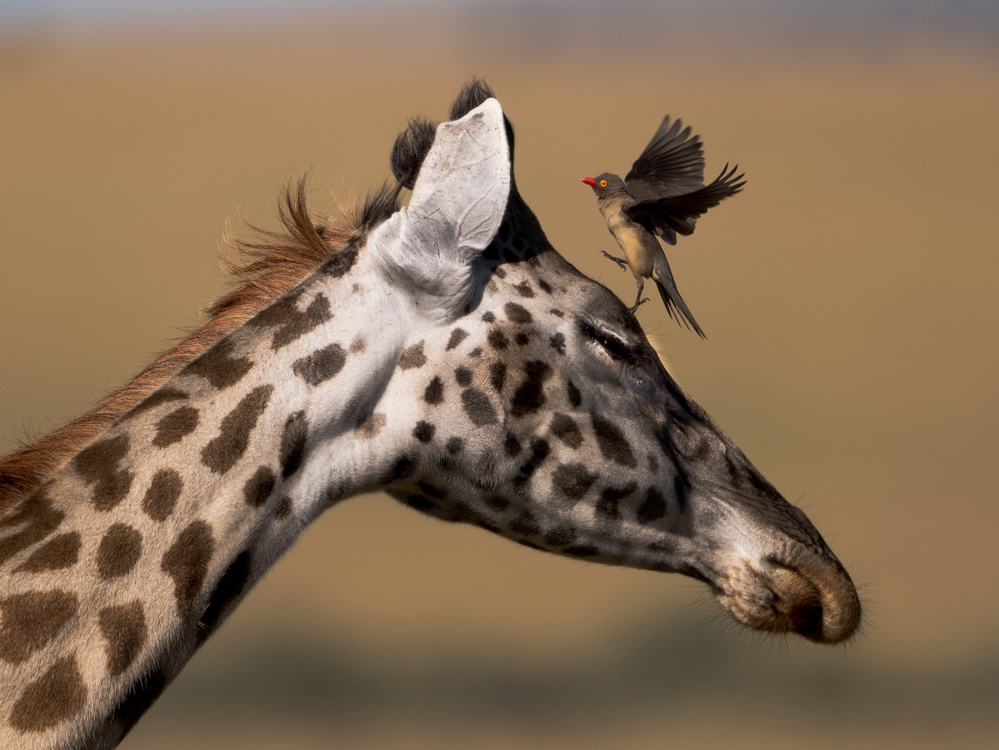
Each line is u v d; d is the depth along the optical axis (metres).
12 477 13.89
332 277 15.20
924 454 77.12
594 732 42.62
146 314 99.19
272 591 60.56
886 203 146.12
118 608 13.55
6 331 93.12
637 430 16.22
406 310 15.32
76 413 17.41
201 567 13.93
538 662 51.81
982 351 97.94
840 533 64.88
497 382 15.39
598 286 16.39
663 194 18.00
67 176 152.62
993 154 179.25
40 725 13.09
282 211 15.76
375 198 15.74
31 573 13.41
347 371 14.91
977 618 55.28
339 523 72.38
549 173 144.75
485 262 15.86
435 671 50.06
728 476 16.92
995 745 41.94
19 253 118.12
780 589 16.91
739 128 193.12
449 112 16.61
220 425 14.34
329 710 44.75
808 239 129.25
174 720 43.75
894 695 46.84
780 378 88.75
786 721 43.97
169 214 134.00
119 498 13.85
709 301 106.31
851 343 98.19
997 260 123.94
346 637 54.34
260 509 14.36
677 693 47.50
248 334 14.81
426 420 15.21
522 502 15.82
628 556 16.59
